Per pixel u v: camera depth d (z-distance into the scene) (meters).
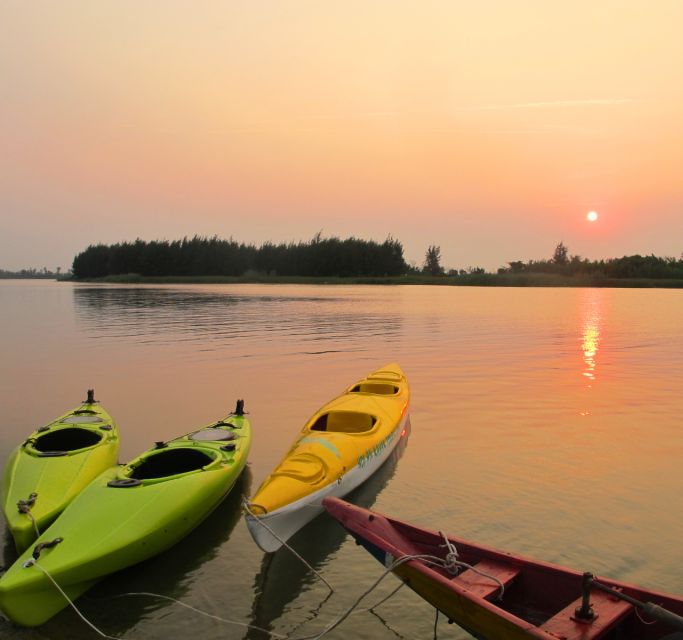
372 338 28.69
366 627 6.38
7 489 8.26
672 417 13.84
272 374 19.39
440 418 13.85
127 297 64.19
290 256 111.19
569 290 84.38
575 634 4.89
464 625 5.50
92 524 7.13
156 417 14.09
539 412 14.34
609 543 7.91
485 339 28.44
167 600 6.86
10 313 44.25
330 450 9.27
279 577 7.36
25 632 6.25
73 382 18.11
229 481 8.89
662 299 61.84
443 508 8.97
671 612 5.08
